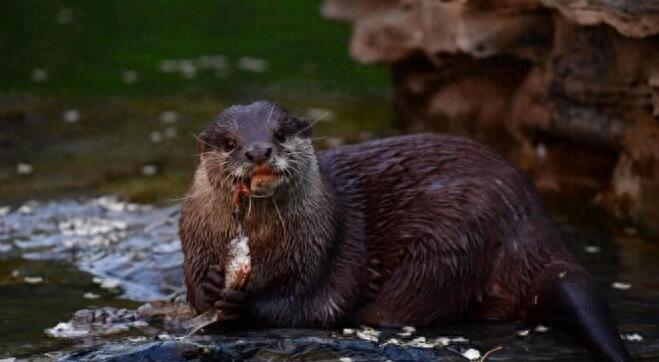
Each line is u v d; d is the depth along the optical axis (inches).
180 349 476.7
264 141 502.0
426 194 545.3
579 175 732.7
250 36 1231.5
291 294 524.4
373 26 890.1
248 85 1059.3
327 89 1047.0
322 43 1200.2
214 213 522.3
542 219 551.2
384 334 519.8
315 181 524.4
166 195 752.3
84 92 1040.2
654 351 498.3
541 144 756.6
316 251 522.6
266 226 515.8
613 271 607.5
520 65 778.8
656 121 656.4
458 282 537.3
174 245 643.5
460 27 740.7
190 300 540.7
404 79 908.0
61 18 1296.8
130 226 688.4
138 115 960.9
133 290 594.2
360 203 549.0
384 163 557.3
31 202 740.7
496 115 821.2
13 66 1120.2
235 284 504.7
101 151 859.4
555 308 519.2
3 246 660.7
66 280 607.5
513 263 540.1
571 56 701.3
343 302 531.8
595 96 690.2
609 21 602.5
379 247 542.9
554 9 697.0
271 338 499.2
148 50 1182.9
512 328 529.3
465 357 486.6
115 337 514.9
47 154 852.6
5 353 489.7
